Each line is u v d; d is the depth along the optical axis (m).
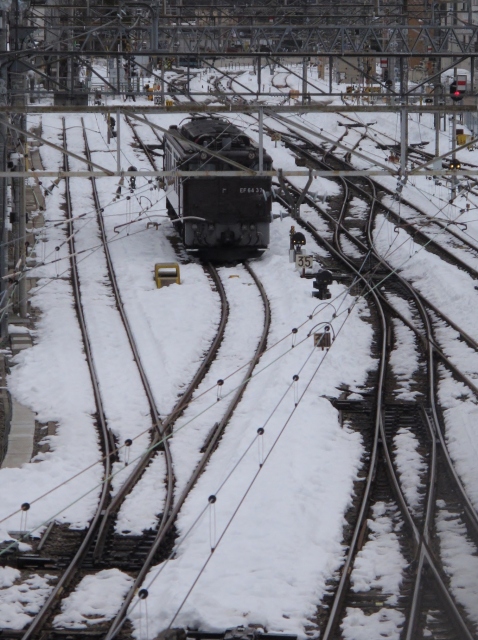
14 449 32.12
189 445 32.12
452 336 42.53
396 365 39.41
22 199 46.62
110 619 22.47
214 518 26.45
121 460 31.42
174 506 27.67
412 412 34.78
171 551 25.59
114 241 59.44
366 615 22.39
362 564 24.58
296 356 39.16
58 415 35.03
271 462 29.62
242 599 22.48
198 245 53.91
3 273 42.59
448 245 58.59
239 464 29.59
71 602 23.09
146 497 28.67
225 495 27.78
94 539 26.45
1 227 42.38
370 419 34.31
